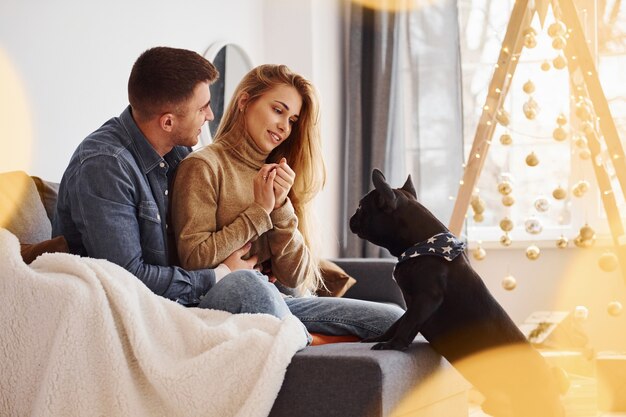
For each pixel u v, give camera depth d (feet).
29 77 8.89
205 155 6.97
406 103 14.85
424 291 5.73
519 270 14.24
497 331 5.85
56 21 9.34
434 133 14.70
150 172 6.72
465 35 14.83
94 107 9.99
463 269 5.89
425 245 5.91
